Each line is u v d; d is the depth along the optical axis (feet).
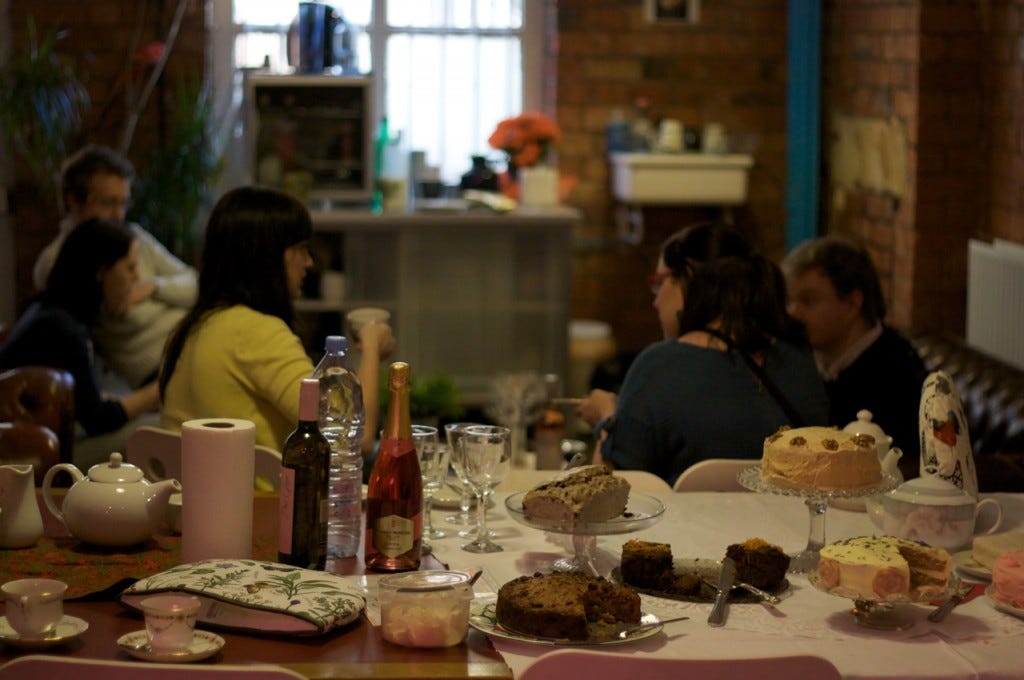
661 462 8.70
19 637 5.25
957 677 5.46
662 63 21.36
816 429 6.79
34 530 6.58
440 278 19.48
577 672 4.99
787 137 21.44
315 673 5.14
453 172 21.99
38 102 18.35
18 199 19.93
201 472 6.11
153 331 15.31
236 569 5.82
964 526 7.00
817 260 10.58
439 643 5.41
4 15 19.86
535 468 11.01
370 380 8.85
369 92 18.98
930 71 17.11
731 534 7.33
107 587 5.90
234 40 20.89
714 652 5.61
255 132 18.98
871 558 5.92
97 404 12.23
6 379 10.39
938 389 7.53
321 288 19.35
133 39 20.11
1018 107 16.10
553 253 19.57
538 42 21.84
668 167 20.45
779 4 21.30
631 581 6.39
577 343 20.39
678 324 9.39
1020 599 6.14
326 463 6.22
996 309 15.40
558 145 21.13
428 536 7.14
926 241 17.37
